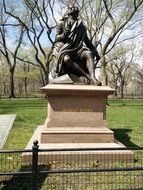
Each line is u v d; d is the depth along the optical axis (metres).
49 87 8.63
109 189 6.04
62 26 9.77
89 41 10.03
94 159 7.61
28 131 12.58
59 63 9.38
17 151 5.12
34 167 5.19
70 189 6.05
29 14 35.62
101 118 8.87
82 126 8.78
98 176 6.70
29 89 92.44
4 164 7.49
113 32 27.78
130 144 10.12
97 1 30.70
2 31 41.97
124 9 29.09
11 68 45.53
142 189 5.78
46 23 32.22
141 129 13.83
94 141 8.58
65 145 8.23
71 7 9.81
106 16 30.80
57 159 7.57
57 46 9.67
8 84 84.50
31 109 23.02
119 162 7.66
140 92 89.31
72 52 9.52
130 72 79.69
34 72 65.38
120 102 37.84
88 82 9.27
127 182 6.38
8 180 6.51
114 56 52.34
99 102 8.89
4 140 6.45
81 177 6.64
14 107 25.00
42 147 7.95
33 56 58.38
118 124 15.58
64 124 8.74
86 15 30.73
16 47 43.47
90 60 9.46
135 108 26.41
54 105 8.77
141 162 7.77
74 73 9.49
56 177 6.63
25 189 6.04
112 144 8.40
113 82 76.38
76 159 7.58
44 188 6.07
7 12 32.53
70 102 8.81
